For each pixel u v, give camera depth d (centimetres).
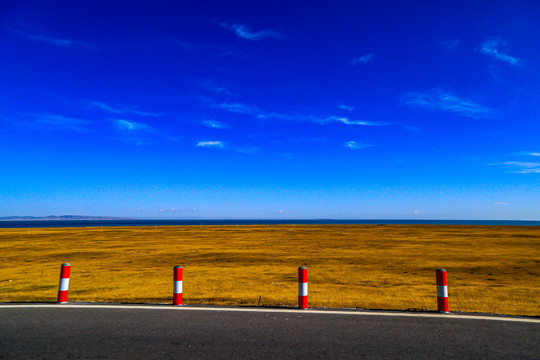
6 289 927
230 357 364
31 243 3192
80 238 3969
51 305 613
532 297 798
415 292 863
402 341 415
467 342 412
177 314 545
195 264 1593
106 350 385
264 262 1669
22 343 407
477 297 795
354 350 385
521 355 371
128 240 3559
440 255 1973
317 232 5209
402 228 6619
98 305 614
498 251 2223
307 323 493
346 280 1097
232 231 5659
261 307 600
